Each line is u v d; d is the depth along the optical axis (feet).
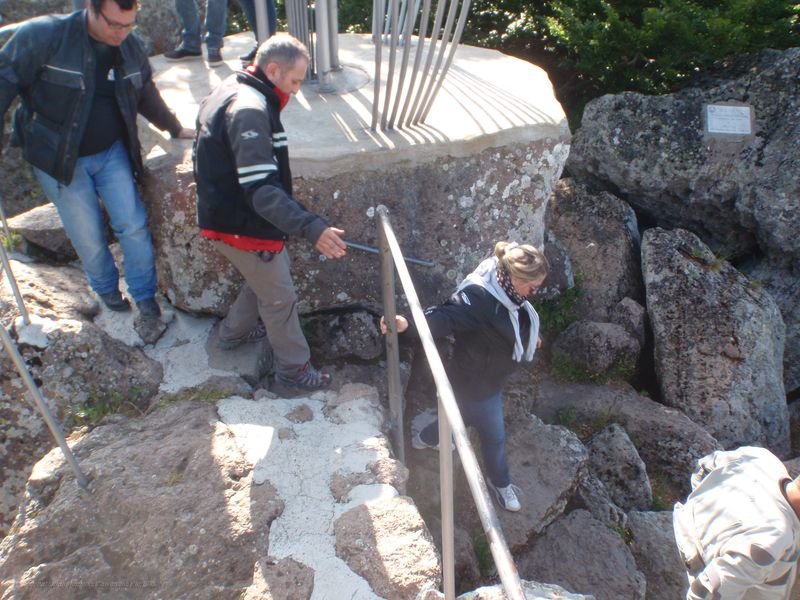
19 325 11.01
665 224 21.63
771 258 20.33
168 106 12.49
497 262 10.30
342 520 8.86
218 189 9.53
